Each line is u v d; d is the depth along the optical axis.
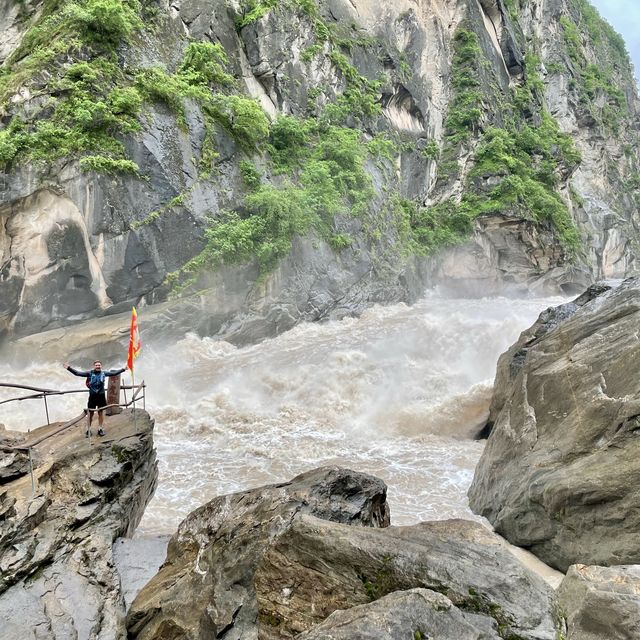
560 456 8.12
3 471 7.99
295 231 25.39
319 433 14.80
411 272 33.53
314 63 31.70
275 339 24.12
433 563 4.42
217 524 6.60
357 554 4.66
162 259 21.56
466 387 16.45
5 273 19.84
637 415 7.09
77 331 20.31
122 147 20.78
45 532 6.95
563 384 9.18
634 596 3.67
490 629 3.77
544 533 7.76
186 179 22.62
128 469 8.44
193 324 22.03
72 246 20.19
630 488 6.55
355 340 22.61
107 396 10.55
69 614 5.94
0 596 5.93
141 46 23.34
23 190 19.38
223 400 16.47
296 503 6.14
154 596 6.04
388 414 15.48
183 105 23.12
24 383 18.47
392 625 3.71
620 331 9.05
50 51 20.78
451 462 12.78
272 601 4.84
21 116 19.92
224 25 27.64
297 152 28.53
